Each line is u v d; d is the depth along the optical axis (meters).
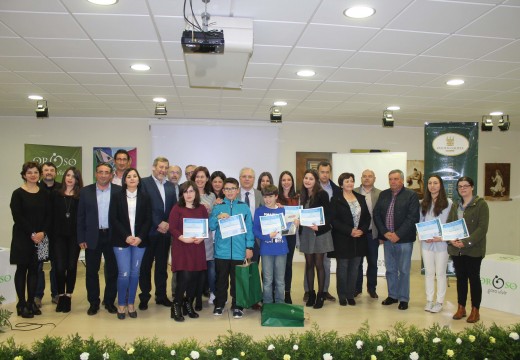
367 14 3.23
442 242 4.60
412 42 3.84
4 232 7.68
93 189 4.38
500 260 4.87
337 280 4.91
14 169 7.76
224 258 4.41
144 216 4.30
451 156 6.20
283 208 4.60
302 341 2.92
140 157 8.12
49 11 3.19
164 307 4.73
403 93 5.85
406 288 4.75
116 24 3.45
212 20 3.27
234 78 4.16
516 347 3.01
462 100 6.28
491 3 3.02
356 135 8.66
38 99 6.35
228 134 8.21
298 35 3.69
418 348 2.93
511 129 9.12
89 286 4.43
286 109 7.10
